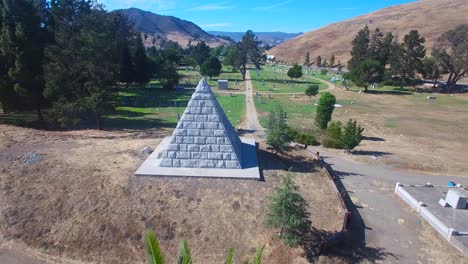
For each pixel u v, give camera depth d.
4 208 20.45
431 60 85.75
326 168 26.95
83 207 20.23
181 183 21.77
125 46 72.25
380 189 25.78
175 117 48.25
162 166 23.42
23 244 18.36
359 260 17.47
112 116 48.00
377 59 93.62
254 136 38.78
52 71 35.91
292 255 17.53
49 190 21.66
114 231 18.88
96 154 26.50
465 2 178.62
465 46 79.88
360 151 34.91
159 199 20.58
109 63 40.81
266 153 28.47
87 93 38.91
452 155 34.66
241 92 75.31
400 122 50.00
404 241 19.20
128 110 52.72
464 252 18.33
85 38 39.12
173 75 77.00
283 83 95.38
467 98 74.25
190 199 20.61
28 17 39.34
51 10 55.28
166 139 29.53
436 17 166.38
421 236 19.75
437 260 17.69
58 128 39.47
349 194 24.56
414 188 25.16
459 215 21.27
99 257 17.75
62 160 25.02
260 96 69.00
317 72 135.25
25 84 36.56
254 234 18.84
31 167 24.05
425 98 74.06
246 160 25.19
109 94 40.69
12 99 37.47
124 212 19.83
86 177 22.53
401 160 32.22
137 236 18.70
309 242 18.30
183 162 23.36
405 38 86.69
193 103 22.89
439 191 24.80
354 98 72.56
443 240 19.39
